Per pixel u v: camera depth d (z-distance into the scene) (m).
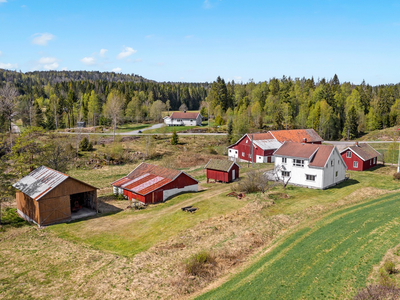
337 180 48.41
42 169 40.56
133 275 22.28
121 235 31.12
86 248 27.98
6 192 36.38
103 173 61.75
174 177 44.75
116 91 164.62
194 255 24.70
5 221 36.09
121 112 135.00
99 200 44.50
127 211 38.84
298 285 19.55
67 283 21.67
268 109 133.25
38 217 33.81
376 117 120.75
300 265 22.08
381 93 155.88
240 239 27.41
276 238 27.98
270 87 164.88
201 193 45.88
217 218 33.03
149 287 20.62
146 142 81.50
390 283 17.77
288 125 123.12
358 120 124.62
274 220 31.97
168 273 22.34
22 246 28.64
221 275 22.06
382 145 88.56
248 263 23.48
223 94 154.62
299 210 35.12
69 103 140.38
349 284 19.02
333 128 114.06
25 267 24.34
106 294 20.02
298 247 25.14
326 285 19.22
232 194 42.25
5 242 29.69
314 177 45.59
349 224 29.33
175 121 135.38
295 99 143.62
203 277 21.66
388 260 21.36
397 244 23.92
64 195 35.47
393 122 122.94
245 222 31.59
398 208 33.28
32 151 49.19
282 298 18.34
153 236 30.31
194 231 29.80
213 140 98.06
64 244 29.02
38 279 22.38
